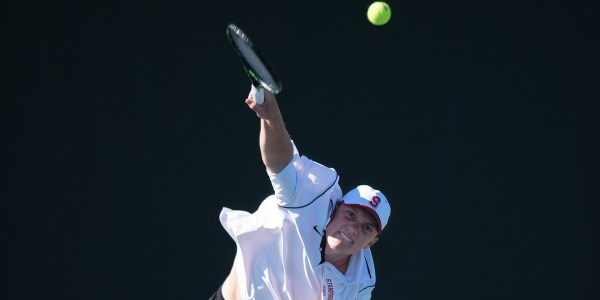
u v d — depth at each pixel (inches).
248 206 1224.2
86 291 1202.6
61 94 1230.3
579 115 1238.3
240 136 1239.5
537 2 1243.8
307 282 697.6
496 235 1228.5
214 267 1211.2
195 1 1250.6
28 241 1207.6
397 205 1229.1
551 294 1219.9
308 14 1254.9
